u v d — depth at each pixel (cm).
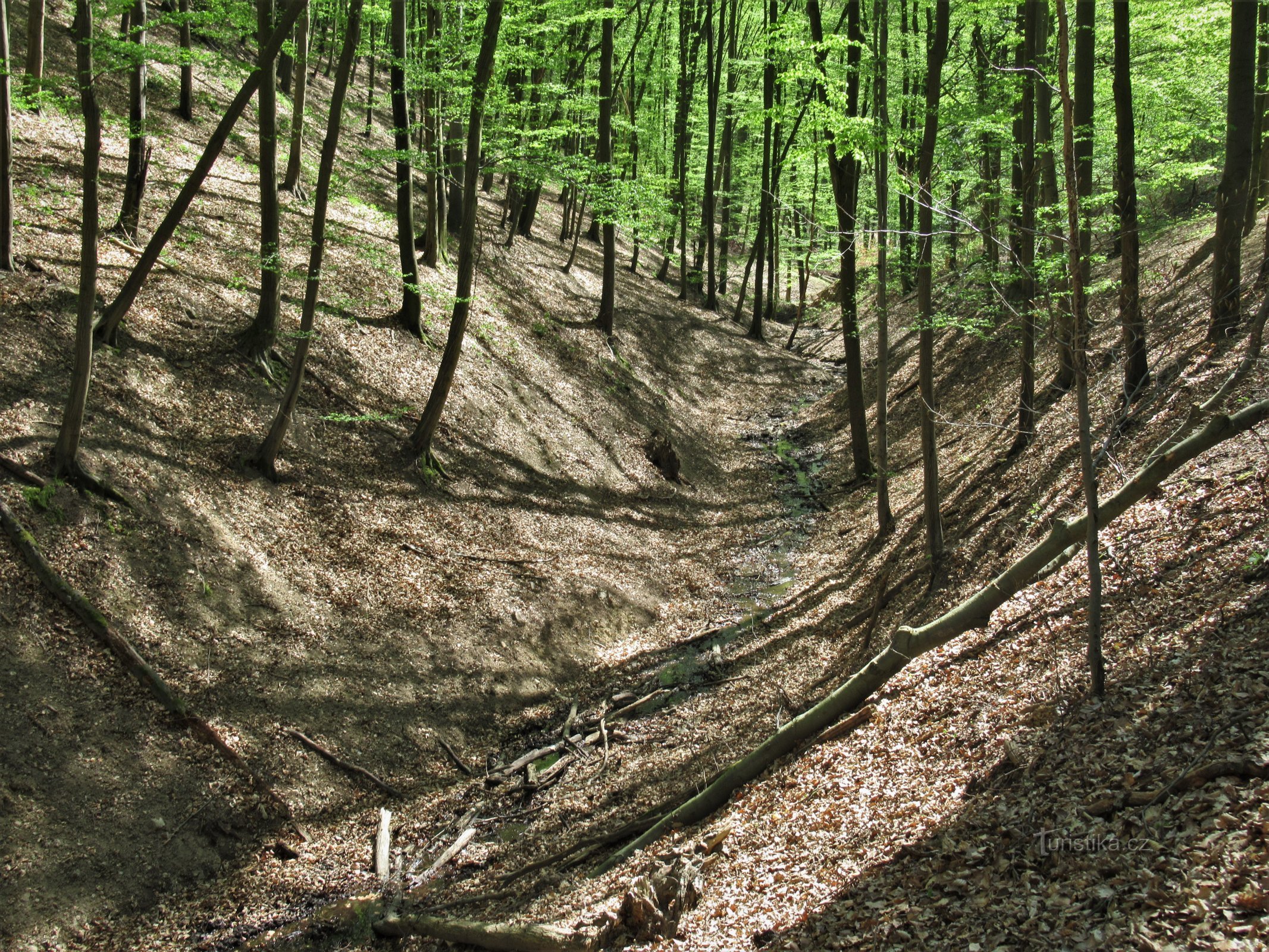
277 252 1509
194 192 1298
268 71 1391
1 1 1298
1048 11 1677
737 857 804
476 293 2362
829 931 626
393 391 1766
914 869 659
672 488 2241
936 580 1295
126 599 1088
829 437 2675
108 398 1277
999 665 940
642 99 3938
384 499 1523
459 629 1374
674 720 1266
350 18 1330
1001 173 2409
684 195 3806
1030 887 583
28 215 1508
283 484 1403
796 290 4997
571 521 1814
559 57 2550
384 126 3484
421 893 939
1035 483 1369
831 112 1374
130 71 1553
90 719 972
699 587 1773
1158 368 1383
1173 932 491
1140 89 1659
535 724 1310
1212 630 762
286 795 1041
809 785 880
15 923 808
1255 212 1764
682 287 3838
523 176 1953
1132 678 758
